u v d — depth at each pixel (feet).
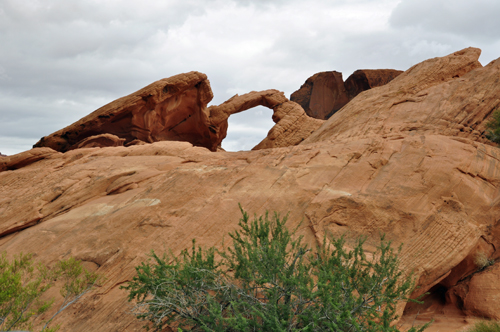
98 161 52.49
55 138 81.71
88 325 29.55
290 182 39.60
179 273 26.18
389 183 37.09
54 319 30.14
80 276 33.19
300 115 91.97
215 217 36.91
